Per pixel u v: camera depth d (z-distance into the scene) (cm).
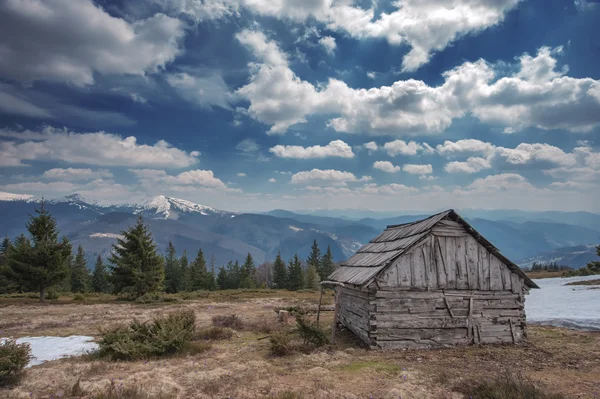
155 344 1445
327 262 10525
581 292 2900
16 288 4772
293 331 1959
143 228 4553
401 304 1565
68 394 964
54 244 3997
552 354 1394
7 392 990
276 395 943
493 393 897
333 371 1199
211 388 1009
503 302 1656
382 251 1850
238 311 2984
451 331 1586
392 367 1241
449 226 1672
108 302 3856
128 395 931
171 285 7812
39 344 1652
